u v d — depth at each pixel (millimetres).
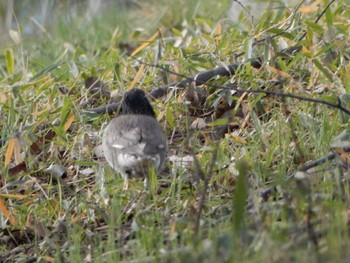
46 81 13055
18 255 10000
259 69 12266
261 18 13031
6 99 12953
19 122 12516
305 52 11812
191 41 14289
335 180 9102
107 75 13234
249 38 12742
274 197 9414
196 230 8258
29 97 13125
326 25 12828
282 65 11828
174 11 17594
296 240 7734
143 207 10117
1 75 15211
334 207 8352
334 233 7754
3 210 10164
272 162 10852
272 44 12195
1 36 16328
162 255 8219
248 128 11734
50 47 16938
